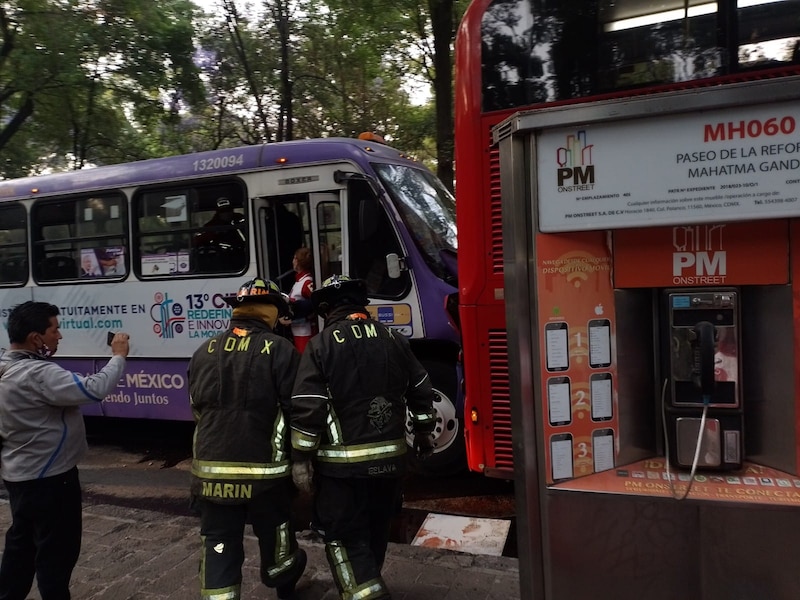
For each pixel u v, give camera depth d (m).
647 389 2.60
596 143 2.26
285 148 5.95
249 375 2.88
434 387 5.44
